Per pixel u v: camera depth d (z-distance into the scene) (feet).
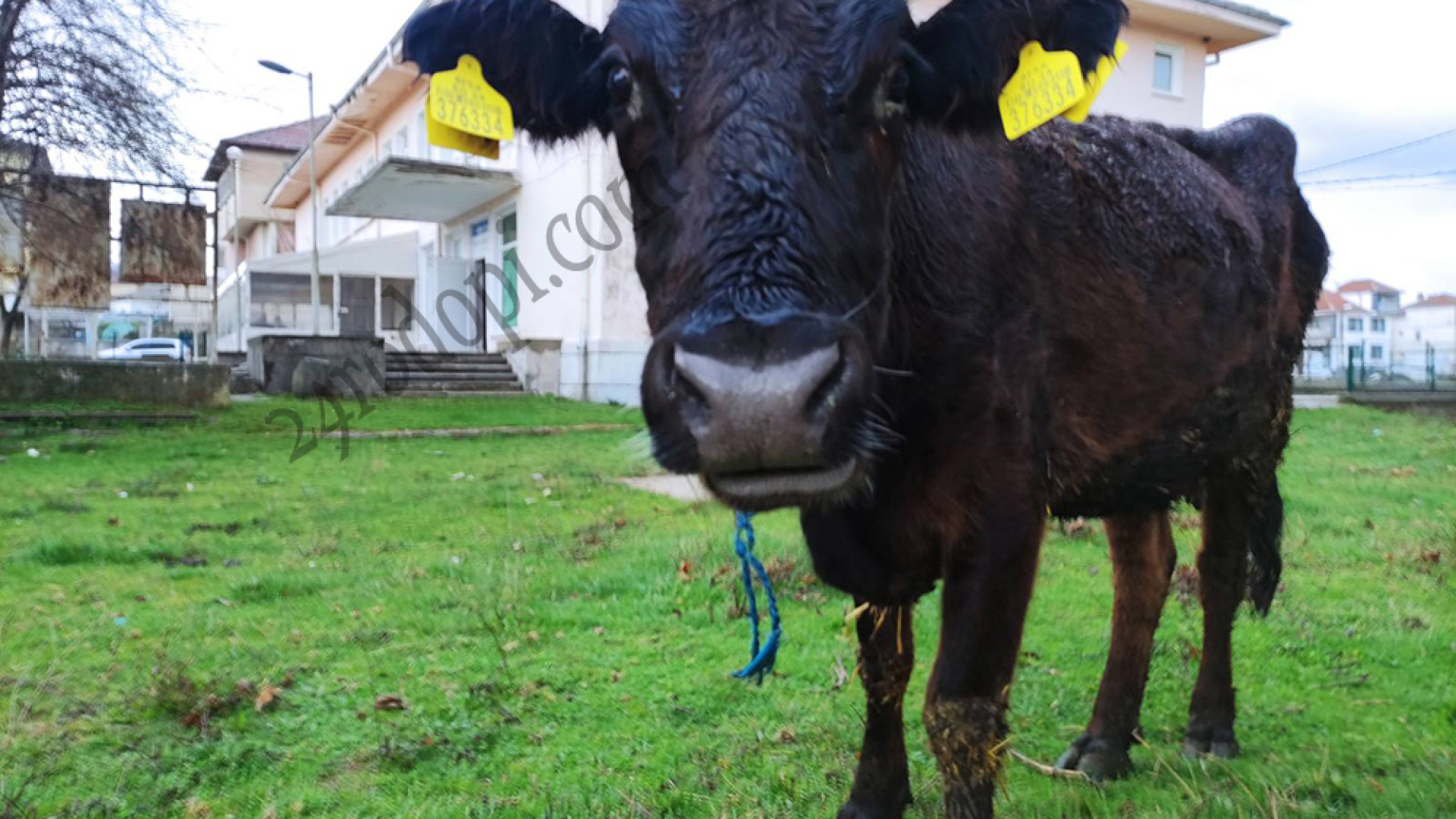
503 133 9.81
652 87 7.80
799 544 21.21
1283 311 14.56
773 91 7.35
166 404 52.49
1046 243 10.29
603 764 11.90
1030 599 9.20
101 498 28.73
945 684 8.93
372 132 92.07
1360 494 30.04
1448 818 10.27
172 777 11.50
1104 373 10.76
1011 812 10.73
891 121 8.05
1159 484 12.18
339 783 11.39
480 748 12.35
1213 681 13.03
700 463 6.68
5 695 13.69
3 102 46.73
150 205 58.23
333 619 17.29
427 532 24.58
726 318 6.57
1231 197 13.47
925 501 9.02
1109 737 12.37
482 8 9.22
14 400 49.85
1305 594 19.16
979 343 9.08
